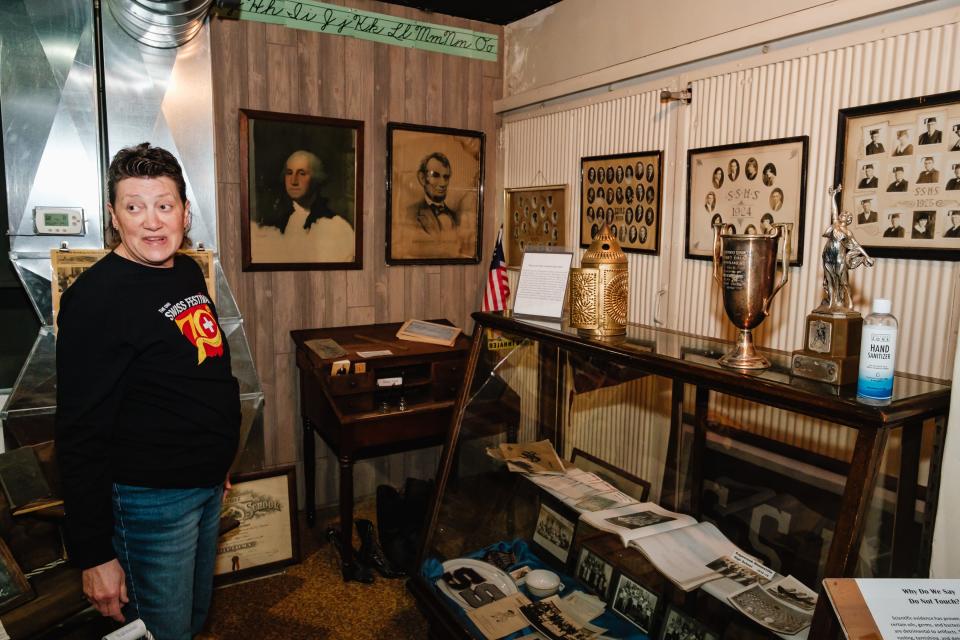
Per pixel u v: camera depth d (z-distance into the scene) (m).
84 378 1.39
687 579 1.42
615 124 2.84
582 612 1.66
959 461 1.15
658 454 1.67
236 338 2.65
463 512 2.06
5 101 2.23
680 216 2.56
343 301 3.22
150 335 1.47
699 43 2.39
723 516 1.50
